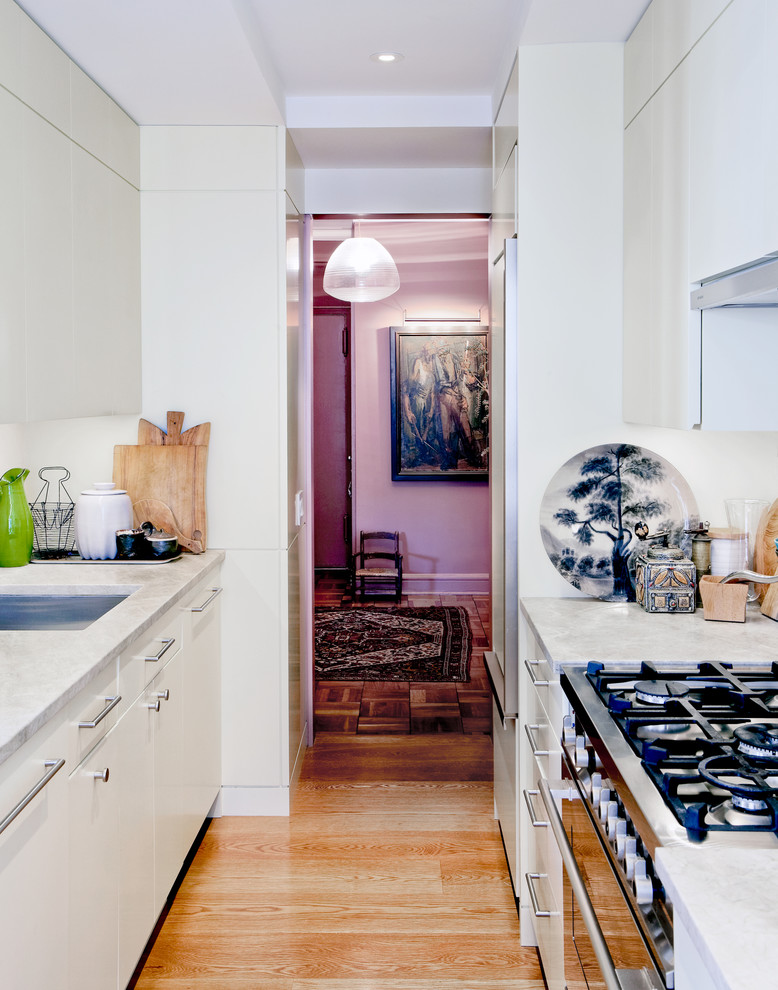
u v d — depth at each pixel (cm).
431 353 666
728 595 220
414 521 686
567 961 170
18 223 213
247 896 266
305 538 377
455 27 262
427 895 266
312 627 391
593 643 200
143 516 314
